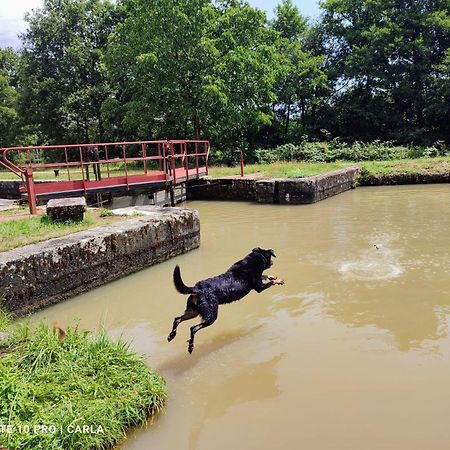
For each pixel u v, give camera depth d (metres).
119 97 33.69
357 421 4.04
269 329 5.99
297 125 36.03
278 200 16.02
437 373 4.77
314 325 6.05
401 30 31.17
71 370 4.29
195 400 4.47
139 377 4.41
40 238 7.73
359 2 34.06
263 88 27.91
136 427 4.04
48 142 40.91
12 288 6.49
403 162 21.72
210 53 25.34
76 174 22.06
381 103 33.81
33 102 35.56
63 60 34.50
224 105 26.17
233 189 17.52
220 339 5.79
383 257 8.89
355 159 26.05
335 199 16.59
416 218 12.50
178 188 17.02
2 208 11.89
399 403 4.28
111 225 8.76
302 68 33.34
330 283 7.56
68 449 3.49
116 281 8.19
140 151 35.34
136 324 6.39
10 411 3.61
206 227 12.50
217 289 5.41
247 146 31.05
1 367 4.04
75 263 7.44
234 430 4.00
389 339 5.57
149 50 26.61
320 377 4.80
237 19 27.14
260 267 5.92
